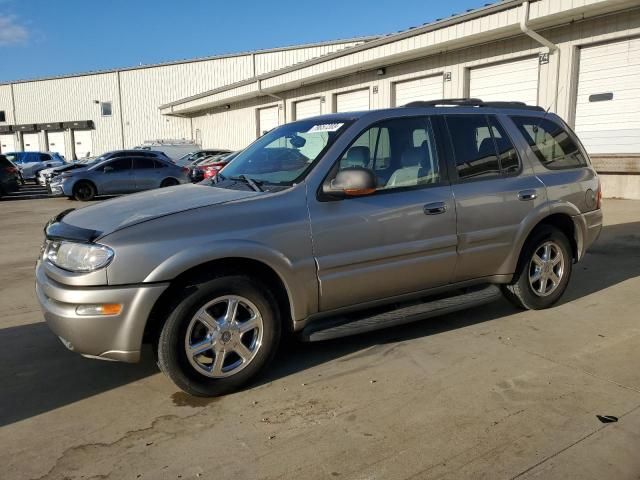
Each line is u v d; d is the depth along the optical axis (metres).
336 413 3.30
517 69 14.75
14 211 15.40
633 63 12.41
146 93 43.41
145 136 43.97
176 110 36.75
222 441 3.02
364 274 3.90
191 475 2.72
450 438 3.01
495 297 4.61
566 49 13.44
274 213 3.57
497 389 3.56
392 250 3.99
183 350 3.36
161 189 4.33
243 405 3.43
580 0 11.88
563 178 5.02
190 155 26.08
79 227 3.46
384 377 3.77
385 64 18.52
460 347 4.27
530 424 3.13
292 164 3.99
